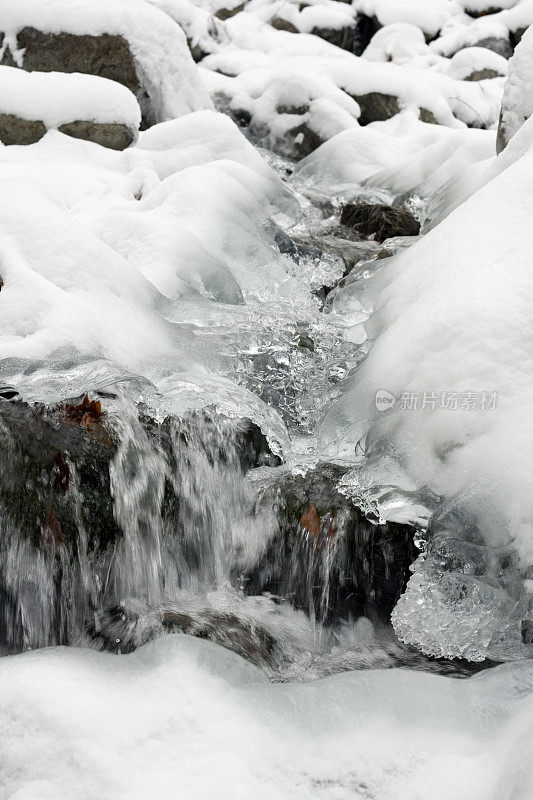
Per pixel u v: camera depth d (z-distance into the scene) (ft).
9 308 11.02
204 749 7.01
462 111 32.04
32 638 9.58
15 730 7.04
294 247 16.97
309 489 10.64
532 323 9.76
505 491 8.77
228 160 18.66
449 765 7.11
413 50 38.96
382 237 19.57
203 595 10.50
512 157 14.57
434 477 9.44
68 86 19.25
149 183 17.57
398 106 30.81
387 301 12.39
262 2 42.47
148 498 10.37
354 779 6.95
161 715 7.30
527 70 15.48
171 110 24.03
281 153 30.27
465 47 39.22
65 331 10.75
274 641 9.78
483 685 8.00
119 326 11.50
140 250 14.06
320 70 32.24
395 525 10.04
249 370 12.50
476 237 11.22
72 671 7.61
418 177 22.98
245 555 10.76
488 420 9.25
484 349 9.72
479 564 8.97
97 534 9.88
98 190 16.74
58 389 10.03
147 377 11.06
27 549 9.52
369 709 7.59
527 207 11.30
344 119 29.19
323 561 10.26
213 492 10.87
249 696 7.57
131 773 6.73
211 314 13.28
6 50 22.95
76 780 6.66
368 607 10.11
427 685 7.91
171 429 10.75
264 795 6.71
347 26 40.50
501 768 6.95
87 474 9.89
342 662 9.48
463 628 9.20
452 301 10.44
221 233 15.55
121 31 23.04
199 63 35.99
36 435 9.82
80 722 7.07
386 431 10.14
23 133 18.80
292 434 12.17
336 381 12.29
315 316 14.08
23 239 12.07
